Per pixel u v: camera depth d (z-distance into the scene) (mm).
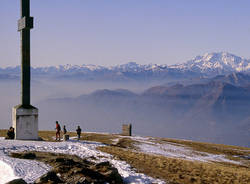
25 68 35844
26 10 36531
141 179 19141
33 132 36094
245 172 32719
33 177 16188
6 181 15297
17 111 34844
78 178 16094
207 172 26156
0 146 25656
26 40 36188
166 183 19391
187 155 48094
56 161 20375
